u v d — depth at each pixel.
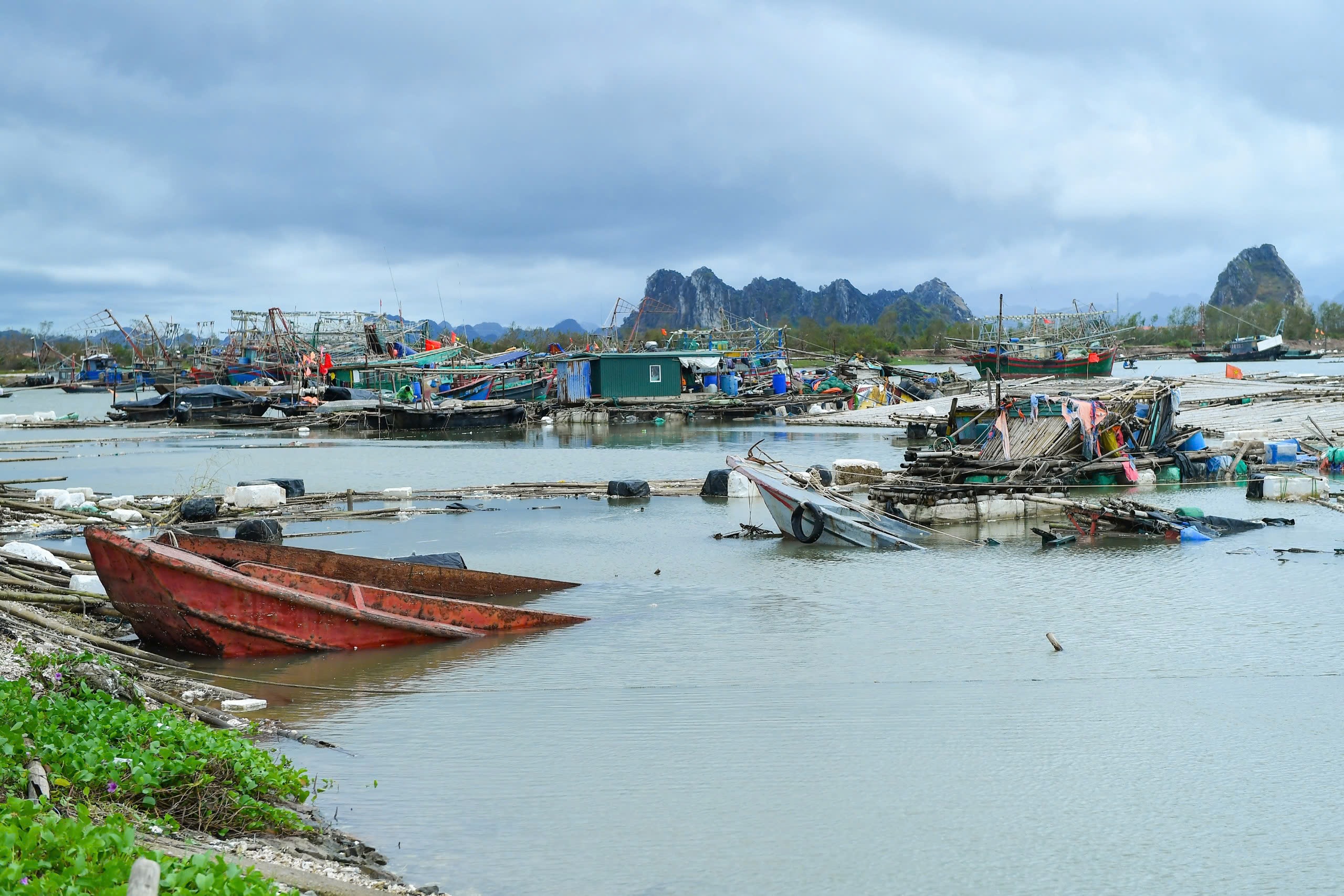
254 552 18.84
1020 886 9.03
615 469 44.81
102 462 48.00
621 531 28.56
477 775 11.39
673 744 12.34
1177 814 10.38
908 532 26.55
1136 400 36.81
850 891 8.88
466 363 83.12
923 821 10.23
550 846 9.68
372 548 26.23
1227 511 29.94
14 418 75.00
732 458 28.31
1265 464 38.19
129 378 128.75
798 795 10.86
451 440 62.12
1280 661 15.60
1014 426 34.88
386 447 56.91
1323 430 45.09
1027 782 11.20
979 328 117.88
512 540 27.39
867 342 191.25
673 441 58.78
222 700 13.77
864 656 16.17
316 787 10.97
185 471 44.38
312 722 13.22
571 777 11.31
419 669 15.66
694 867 9.32
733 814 10.41
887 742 12.34
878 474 34.12
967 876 9.21
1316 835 9.94
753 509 32.47
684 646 16.86
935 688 14.48
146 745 9.87
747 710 13.61
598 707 13.77
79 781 8.74
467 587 20.41
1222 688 14.35
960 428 42.47
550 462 47.59
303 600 16.27
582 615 19.14
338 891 7.92
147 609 16.03
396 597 17.25
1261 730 12.70
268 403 76.12
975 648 16.55
